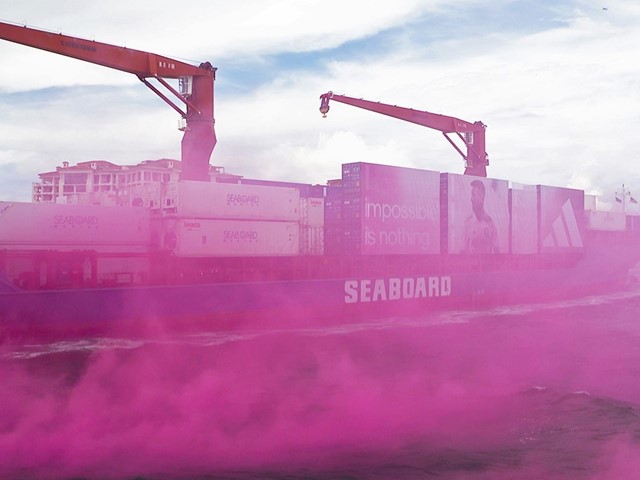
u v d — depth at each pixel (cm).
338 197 4084
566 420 1823
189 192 3266
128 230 3241
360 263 4138
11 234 2883
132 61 3425
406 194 4206
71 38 3195
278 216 3638
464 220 4631
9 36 3000
